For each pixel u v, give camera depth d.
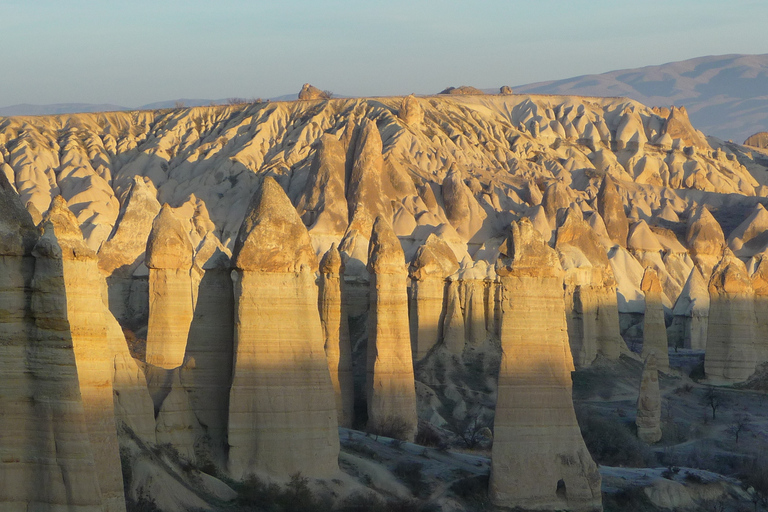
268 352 32.81
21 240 20.94
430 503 33.78
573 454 34.53
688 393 66.94
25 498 20.62
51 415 20.64
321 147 113.00
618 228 128.38
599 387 66.62
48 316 20.77
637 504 38.66
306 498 31.34
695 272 100.38
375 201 110.94
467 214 119.38
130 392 31.31
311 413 33.00
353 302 67.81
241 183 129.62
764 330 71.38
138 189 78.62
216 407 33.66
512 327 34.69
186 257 45.91
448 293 64.38
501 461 34.28
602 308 73.38
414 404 46.62
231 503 30.48
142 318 70.31
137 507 28.00
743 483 44.19
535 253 34.62
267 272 32.97
